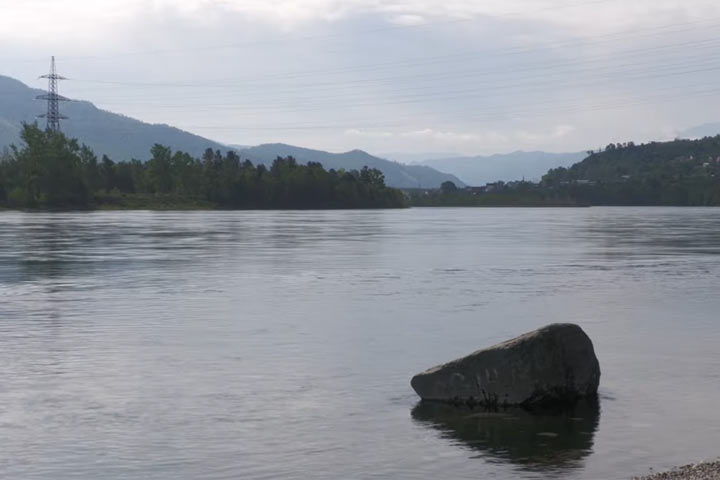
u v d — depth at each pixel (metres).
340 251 62.78
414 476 12.88
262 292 36.53
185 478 12.81
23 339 24.50
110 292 36.34
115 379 19.30
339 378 19.48
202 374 19.84
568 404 17.23
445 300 33.81
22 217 154.75
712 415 16.31
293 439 14.76
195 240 76.44
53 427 15.44
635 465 13.37
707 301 33.50
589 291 37.09
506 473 12.98
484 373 17.23
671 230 101.56
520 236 86.94
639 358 21.77
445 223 131.12
